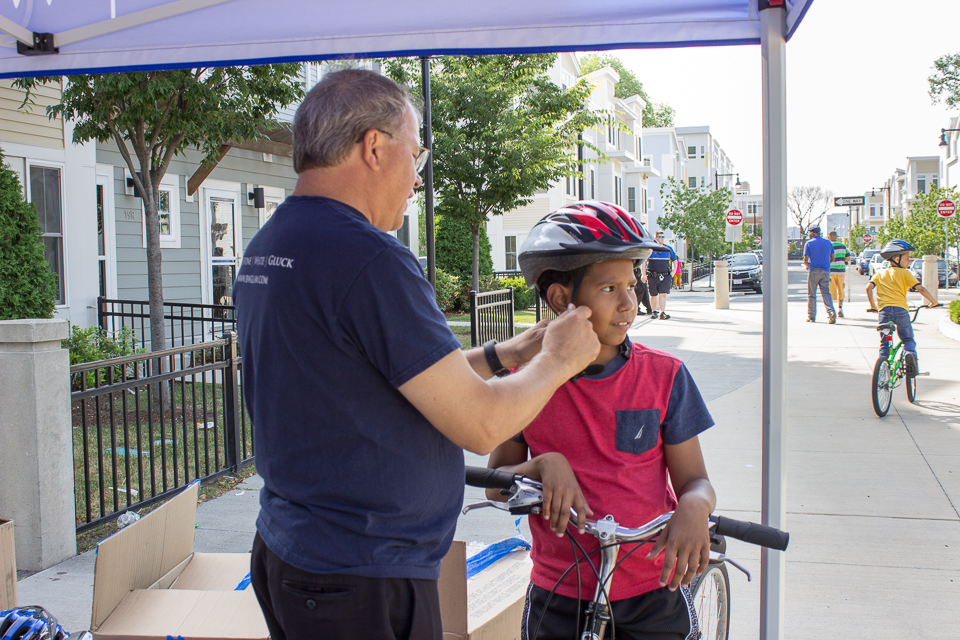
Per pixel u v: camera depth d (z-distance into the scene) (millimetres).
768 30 2193
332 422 1439
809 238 14953
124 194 10758
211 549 4086
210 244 12266
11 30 2553
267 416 1510
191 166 11789
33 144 9070
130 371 8578
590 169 34906
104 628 2094
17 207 7770
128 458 4539
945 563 3898
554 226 1721
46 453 3770
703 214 44219
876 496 4922
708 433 6547
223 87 7676
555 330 1606
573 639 1858
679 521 1668
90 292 9820
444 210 14406
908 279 7297
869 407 7461
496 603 2221
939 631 3240
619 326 1749
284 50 2592
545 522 1895
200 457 6117
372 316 1395
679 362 1860
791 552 4074
